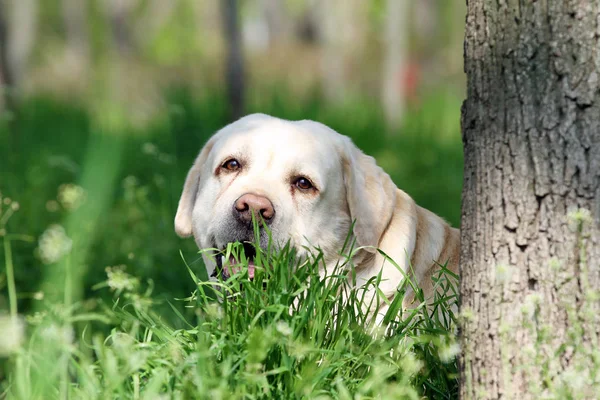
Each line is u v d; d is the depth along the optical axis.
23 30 35.72
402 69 25.94
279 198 5.11
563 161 3.77
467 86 4.16
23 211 9.52
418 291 4.73
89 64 49.56
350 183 5.50
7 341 4.01
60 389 4.13
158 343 4.60
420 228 5.71
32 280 7.48
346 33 39.94
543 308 3.78
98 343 4.09
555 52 3.80
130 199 10.19
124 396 3.85
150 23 61.69
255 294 4.30
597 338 3.69
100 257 8.19
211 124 15.49
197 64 46.44
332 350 4.10
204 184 5.67
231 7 16.08
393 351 4.34
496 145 3.95
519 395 3.80
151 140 15.42
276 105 18.91
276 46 57.53
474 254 4.04
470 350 4.01
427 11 47.16
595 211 3.71
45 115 20.06
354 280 4.53
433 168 16.89
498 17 3.98
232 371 3.87
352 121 19.17
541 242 3.79
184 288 7.66
